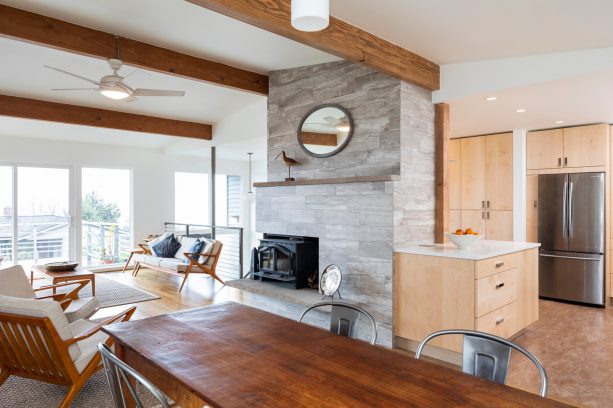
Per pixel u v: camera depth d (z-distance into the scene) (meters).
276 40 4.08
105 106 6.23
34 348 2.67
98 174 7.97
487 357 1.73
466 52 3.66
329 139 4.52
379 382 1.49
